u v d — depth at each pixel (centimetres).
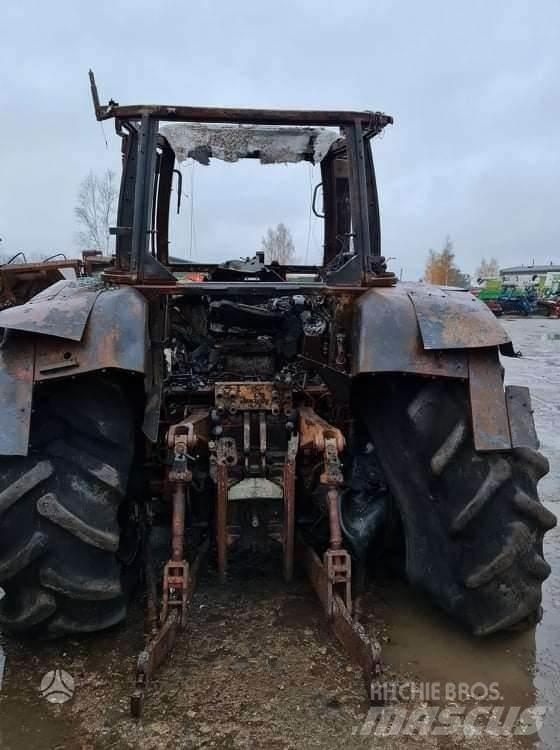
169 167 431
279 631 298
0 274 949
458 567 278
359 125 314
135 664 275
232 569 355
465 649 290
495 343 268
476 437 267
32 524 254
